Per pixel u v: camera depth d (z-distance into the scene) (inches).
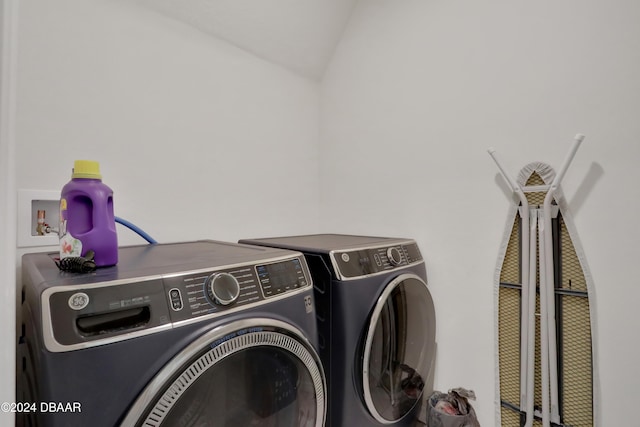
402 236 71.6
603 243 47.4
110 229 33.5
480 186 60.0
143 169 55.4
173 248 49.2
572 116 50.0
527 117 54.3
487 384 58.6
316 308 49.4
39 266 33.1
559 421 48.9
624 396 45.6
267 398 34.9
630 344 45.4
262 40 71.9
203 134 63.6
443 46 65.2
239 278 34.7
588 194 48.6
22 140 43.8
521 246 54.1
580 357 48.3
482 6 59.9
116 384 24.5
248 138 71.8
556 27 51.6
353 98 81.4
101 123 50.7
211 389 30.0
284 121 79.6
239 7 64.2
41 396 22.8
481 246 59.8
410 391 58.1
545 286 49.6
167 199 58.5
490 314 58.5
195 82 62.3
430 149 67.1
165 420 26.3
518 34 55.5
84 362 23.5
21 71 43.6
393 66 73.4
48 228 45.2
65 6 47.2
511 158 56.1
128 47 53.4
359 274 49.7
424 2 68.2
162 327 27.3
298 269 42.3
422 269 63.8
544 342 49.3
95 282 26.2
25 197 43.5
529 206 52.8
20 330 37.0
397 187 72.5
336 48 85.0
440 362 65.0
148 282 28.5
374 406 49.2
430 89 67.1
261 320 33.6
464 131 62.1
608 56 47.1
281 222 78.7
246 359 32.7
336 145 85.2
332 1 76.0
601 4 47.7
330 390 47.2
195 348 28.1
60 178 46.8
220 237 66.5
